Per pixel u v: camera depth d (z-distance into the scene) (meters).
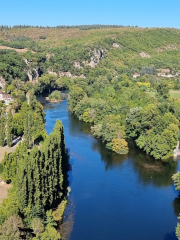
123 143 136.00
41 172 78.69
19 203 74.94
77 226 81.50
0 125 129.12
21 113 151.75
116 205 91.94
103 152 135.25
